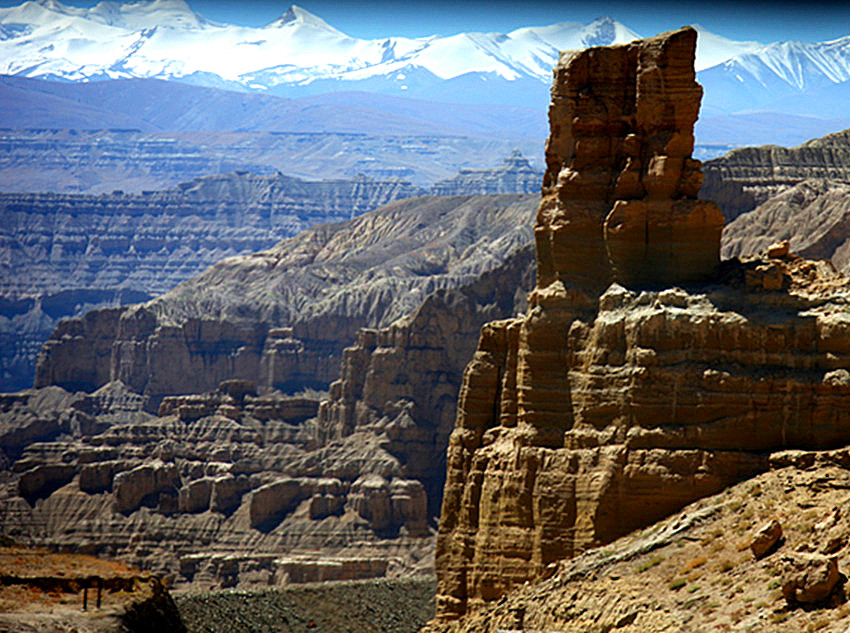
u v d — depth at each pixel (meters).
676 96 94.56
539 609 86.75
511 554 93.44
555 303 95.12
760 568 78.69
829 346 88.19
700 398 89.12
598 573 85.94
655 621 78.38
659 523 87.88
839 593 72.38
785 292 91.50
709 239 94.44
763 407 88.25
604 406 91.69
